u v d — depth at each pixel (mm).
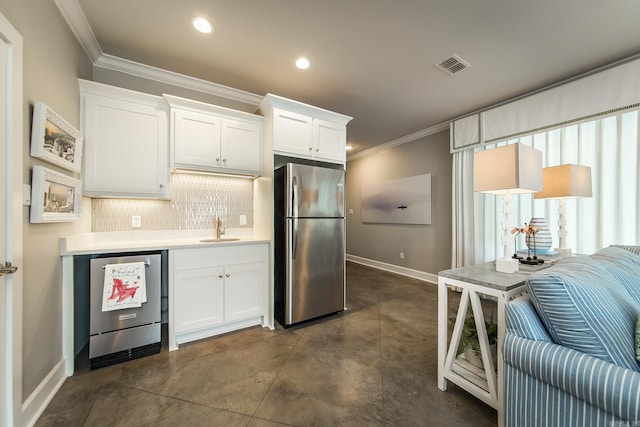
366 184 5500
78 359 1839
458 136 3541
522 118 2863
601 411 783
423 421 1329
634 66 2150
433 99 3055
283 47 2117
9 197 1187
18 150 1229
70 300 1687
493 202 3215
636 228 2182
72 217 1715
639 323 887
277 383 1622
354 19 1815
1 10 1135
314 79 2611
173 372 1725
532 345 949
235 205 2828
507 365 1027
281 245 2557
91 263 1750
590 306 880
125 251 1858
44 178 1409
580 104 2443
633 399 707
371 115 3555
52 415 1342
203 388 1568
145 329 1909
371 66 2387
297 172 2445
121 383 1605
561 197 2010
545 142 2734
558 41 2037
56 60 1613
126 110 2113
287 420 1330
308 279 2520
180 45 2092
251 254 2393
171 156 2227
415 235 4438
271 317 2445
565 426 864
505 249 1601
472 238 3438
